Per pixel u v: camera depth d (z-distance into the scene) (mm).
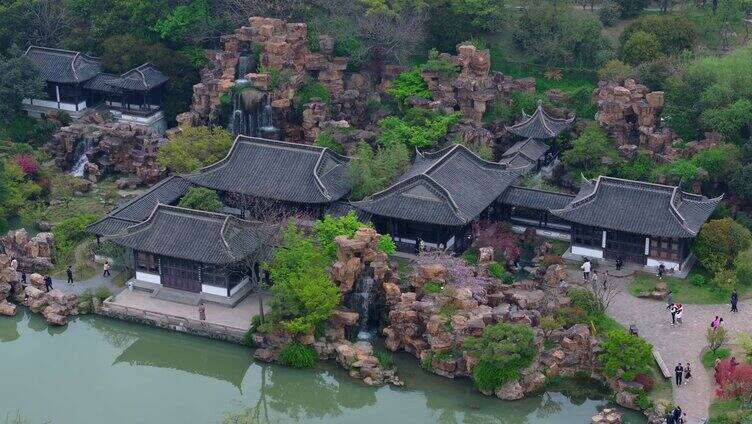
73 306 121125
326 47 166000
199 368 116000
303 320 110125
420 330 112125
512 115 159875
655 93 148750
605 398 105375
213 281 119812
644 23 165875
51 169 155625
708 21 171625
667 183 140000
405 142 149000
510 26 178250
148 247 119688
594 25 170625
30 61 164375
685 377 104875
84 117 162875
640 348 103250
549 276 120875
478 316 109312
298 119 157125
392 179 136125
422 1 170875
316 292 110000
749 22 177000
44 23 177250
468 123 153125
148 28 173250
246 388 112438
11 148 154625
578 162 146625
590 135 147125
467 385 107625
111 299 120688
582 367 108188
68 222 131875
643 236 125250
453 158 133125
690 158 142875
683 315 116188
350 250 116000
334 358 111688
